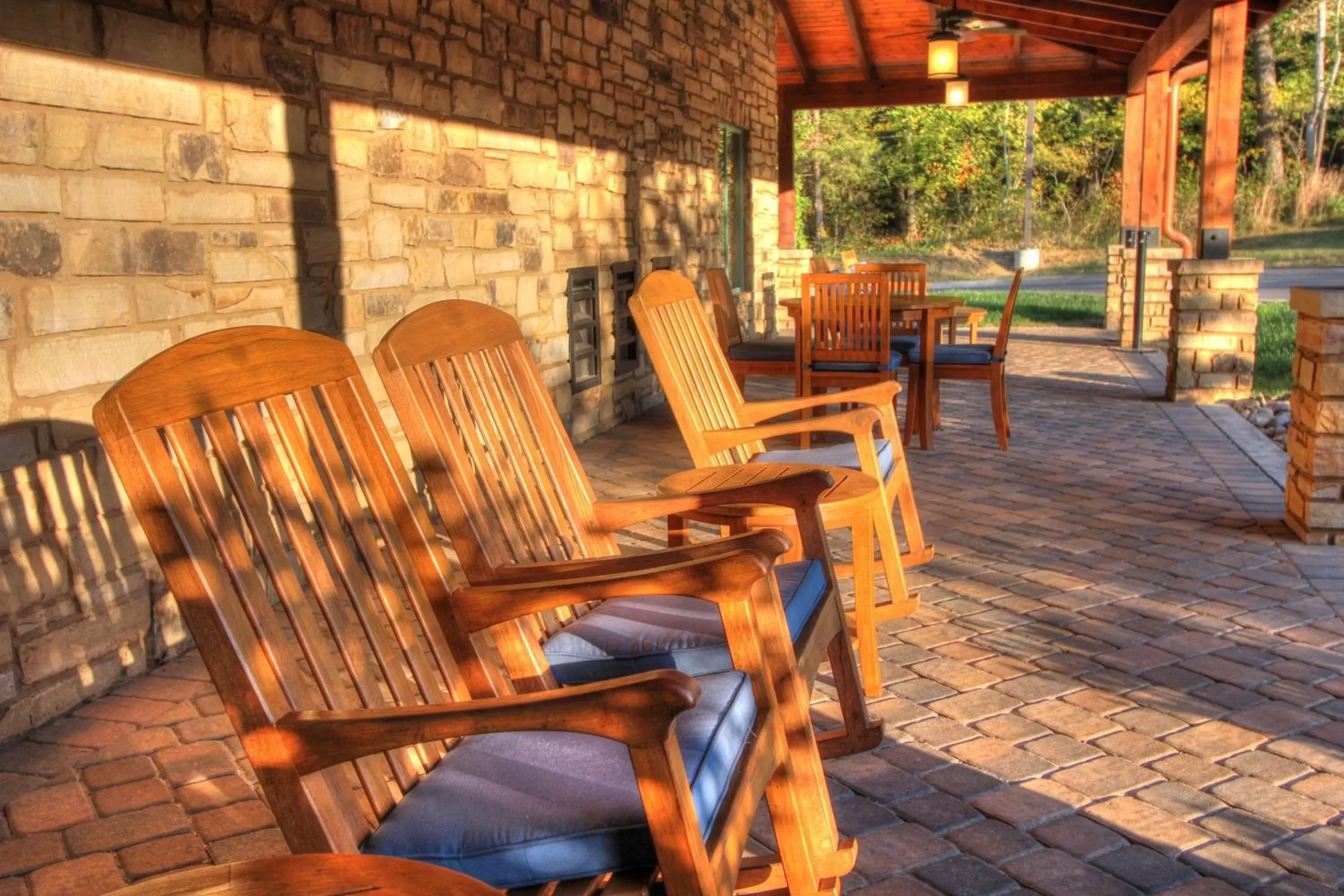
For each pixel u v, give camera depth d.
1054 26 10.38
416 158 4.52
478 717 1.31
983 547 4.23
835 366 5.98
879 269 7.43
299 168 3.77
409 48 4.43
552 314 5.93
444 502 1.90
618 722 1.29
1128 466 5.62
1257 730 2.69
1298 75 29.67
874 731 2.59
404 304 4.47
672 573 1.76
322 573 1.58
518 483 2.19
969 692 2.93
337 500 1.69
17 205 2.66
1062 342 11.36
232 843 2.25
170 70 3.16
